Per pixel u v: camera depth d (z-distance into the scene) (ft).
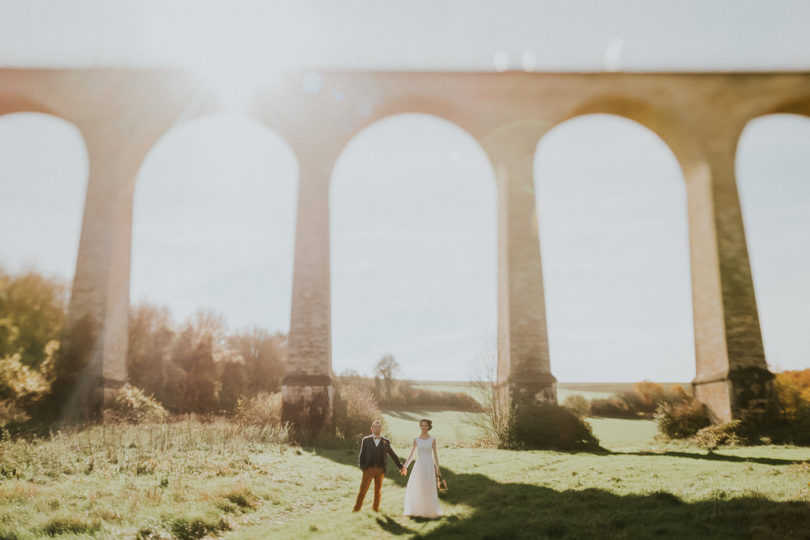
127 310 75.20
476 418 64.75
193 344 108.17
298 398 65.05
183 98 75.10
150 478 34.04
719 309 69.77
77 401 64.49
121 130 74.23
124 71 75.56
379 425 31.12
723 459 48.01
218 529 26.04
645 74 75.15
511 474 41.52
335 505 32.91
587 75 74.95
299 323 67.72
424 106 76.07
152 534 24.08
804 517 23.93
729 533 22.94
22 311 90.12
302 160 73.10
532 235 70.23
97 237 70.64
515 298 68.13
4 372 62.03
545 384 64.80
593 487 33.81
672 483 34.45
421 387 141.28
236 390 105.60
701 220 74.49
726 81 75.46
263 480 36.45
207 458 42.34
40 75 74.95
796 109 76.23
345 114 74.33
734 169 73.51
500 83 74.84
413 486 29.01
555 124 74.13
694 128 74.33
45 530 23.16
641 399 129.18
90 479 32.86
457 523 26.76
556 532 24.88
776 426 65.00
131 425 60.23
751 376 66.69
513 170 72.23
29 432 51.16
